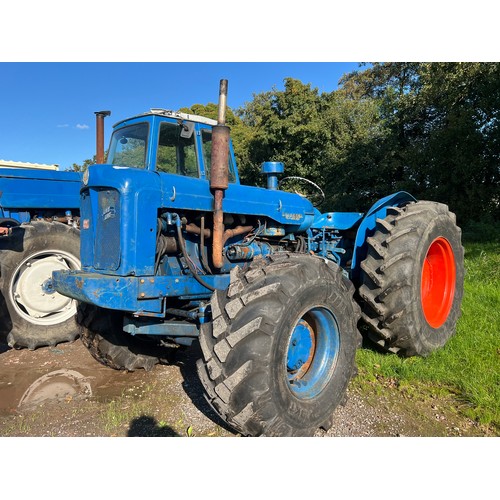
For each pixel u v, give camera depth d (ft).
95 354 13.14
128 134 12.87
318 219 15.76
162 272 11.30
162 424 9.87
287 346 8.64
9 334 15.01
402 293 11.94
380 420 9.83
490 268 22.02
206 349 8.50
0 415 10.55
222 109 10.23
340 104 53.72
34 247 15.56
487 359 12.47
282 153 52.16
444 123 43.96
